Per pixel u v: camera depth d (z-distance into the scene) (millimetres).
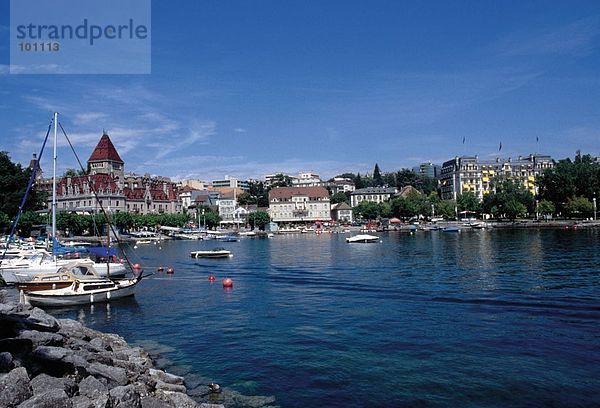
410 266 59938
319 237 162250
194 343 27625
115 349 24281
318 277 52375
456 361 22656
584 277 45375
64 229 130750
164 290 46844
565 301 34562
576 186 167875
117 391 15000
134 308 38125
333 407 18375
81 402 13500
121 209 179625
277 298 40500
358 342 26266
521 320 29562
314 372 21984
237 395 19719
